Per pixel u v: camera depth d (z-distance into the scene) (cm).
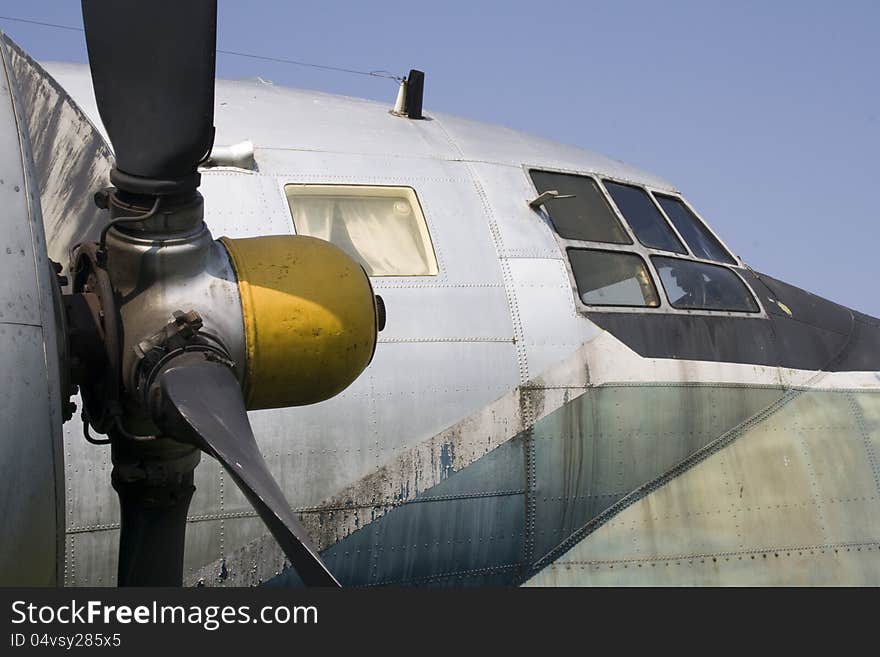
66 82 707
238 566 641
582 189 837
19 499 336
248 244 415
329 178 729
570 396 746
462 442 706
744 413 819
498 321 733
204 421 361
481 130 866
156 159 377
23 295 348
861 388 866
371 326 416
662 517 780
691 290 834
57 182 661
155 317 388
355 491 672
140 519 427
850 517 826
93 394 395
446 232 745
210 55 377
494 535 724
